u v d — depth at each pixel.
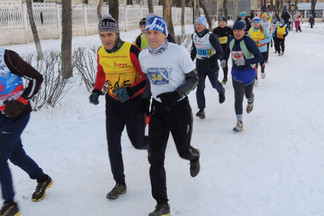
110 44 3.26
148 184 3.81
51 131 5.52
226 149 4.71
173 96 2.88
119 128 3.47
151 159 3.12
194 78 3.05
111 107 3.45
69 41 8.41
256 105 6.86
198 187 3.70
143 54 3.08
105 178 3.98
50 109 6.43
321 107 6.57
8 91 2.83
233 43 5.12
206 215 3.19
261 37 8.74
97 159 4.49
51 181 3.61
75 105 6.75
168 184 3.78
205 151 4.66
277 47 14.54
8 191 3.01
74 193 3.65
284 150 4.61
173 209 3.30
